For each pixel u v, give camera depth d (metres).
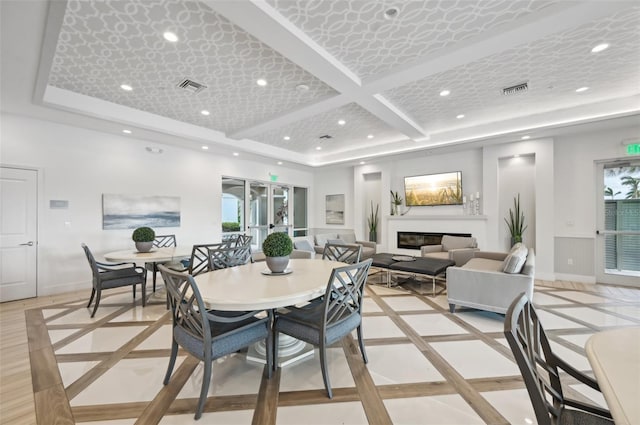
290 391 1.92
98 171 4.77
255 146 6.40
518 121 4.88
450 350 2.50
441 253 5.55
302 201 8.96
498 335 2.81
